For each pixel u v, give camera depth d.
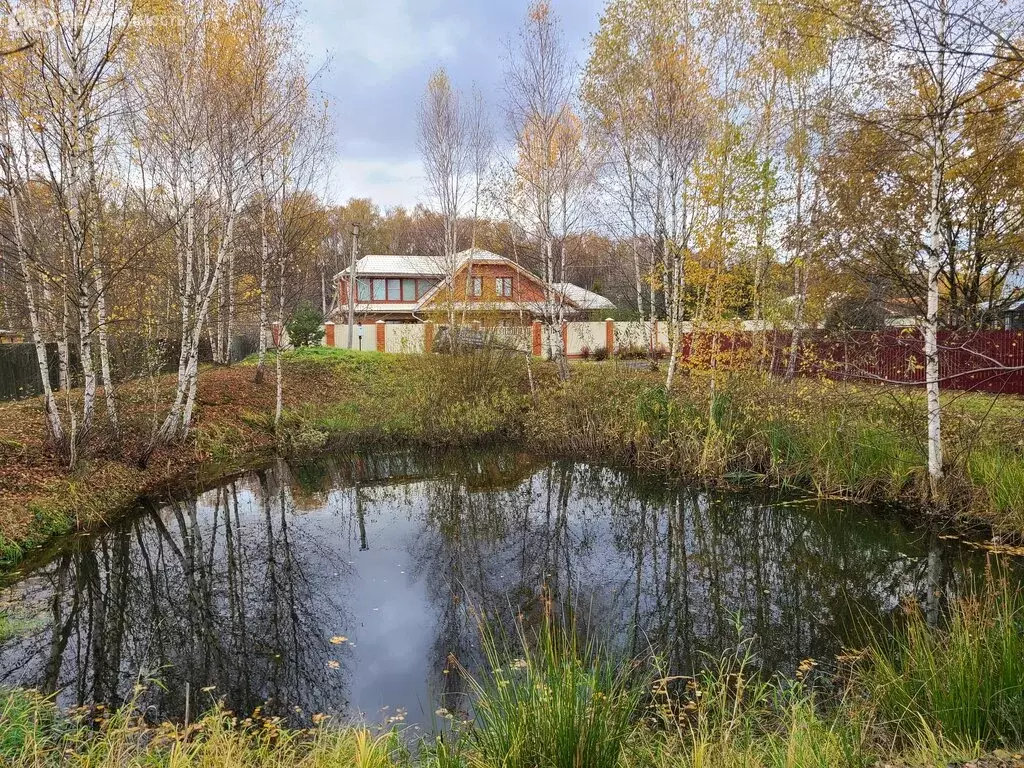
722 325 11.26
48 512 8.05
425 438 14.70
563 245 16.59
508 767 2.66
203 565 7.69
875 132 7.45
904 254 7.99
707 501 9.57
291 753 3.50
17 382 12.52
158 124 11.32
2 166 8.77
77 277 8.97
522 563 7.68
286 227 14.28
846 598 6.14
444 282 21.38
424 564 7.71
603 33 14.37
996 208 9.78
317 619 6.15
